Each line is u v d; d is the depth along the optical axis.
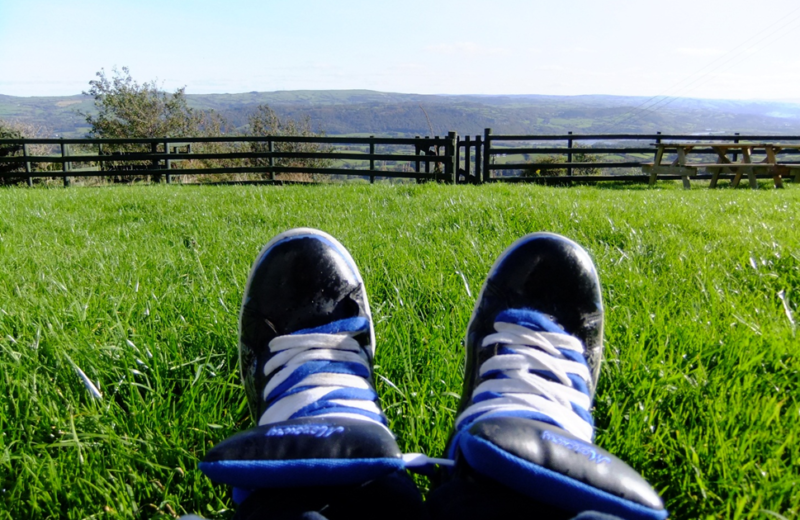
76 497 1.16
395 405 1.43
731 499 1.12
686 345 1.71
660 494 1.19
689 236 3.38
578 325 1.57
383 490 0.84
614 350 1.69
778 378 1.55
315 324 1.52
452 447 1.05
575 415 1.13
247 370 1.49
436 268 2.53
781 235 3.42
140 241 3.58
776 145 10.04
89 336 1.77
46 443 1.33
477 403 1.12
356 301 1.60
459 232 3.44
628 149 11.96
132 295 2.14
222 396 1.49
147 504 1.19
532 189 6.92
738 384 1.45
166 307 2.03
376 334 1.83
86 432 1.34
